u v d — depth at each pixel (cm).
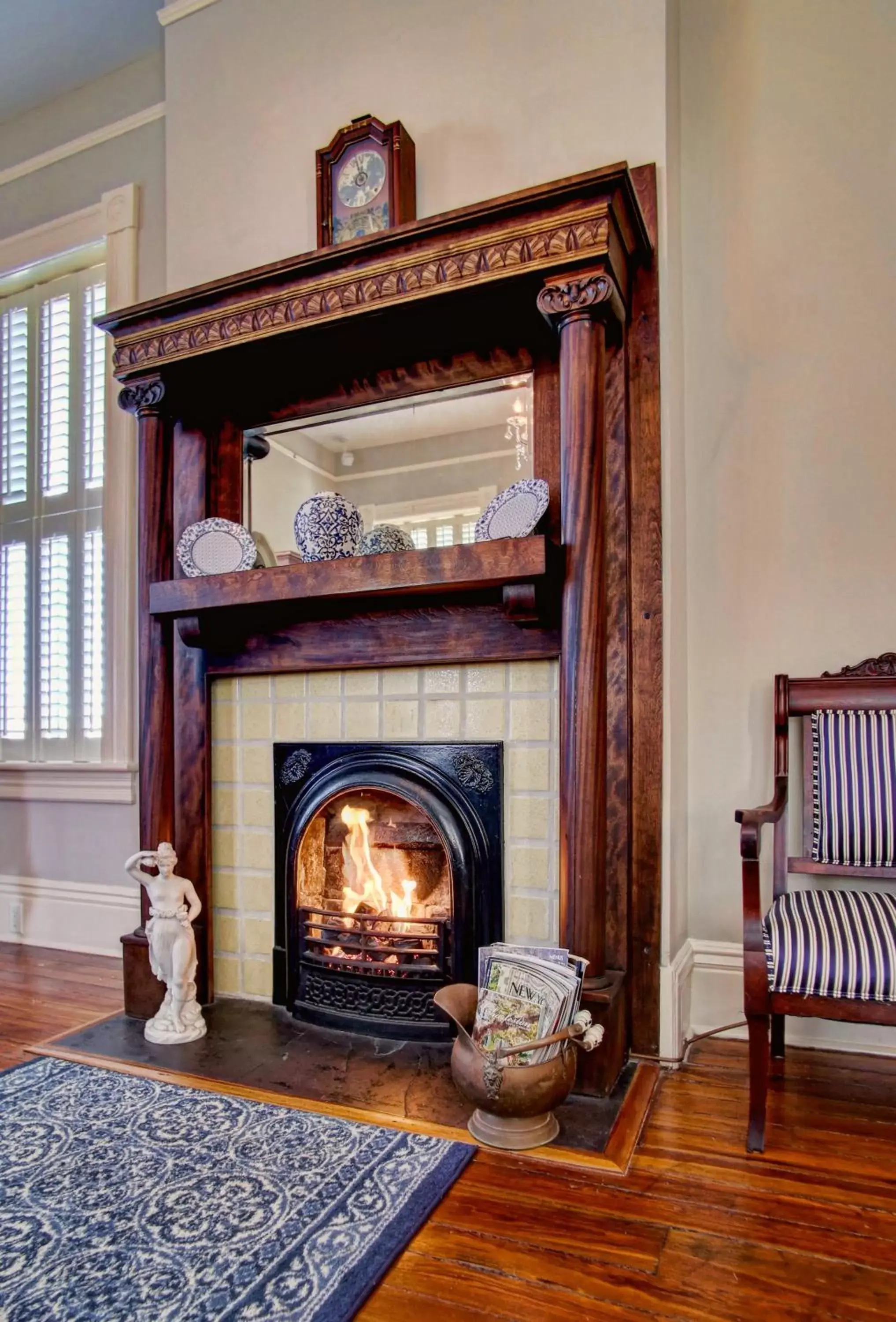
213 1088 185
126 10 294
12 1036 220
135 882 306
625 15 215
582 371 185
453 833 209
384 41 244
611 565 203
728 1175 150
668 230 210
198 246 271
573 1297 118
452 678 216
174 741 248
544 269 185
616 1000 186
